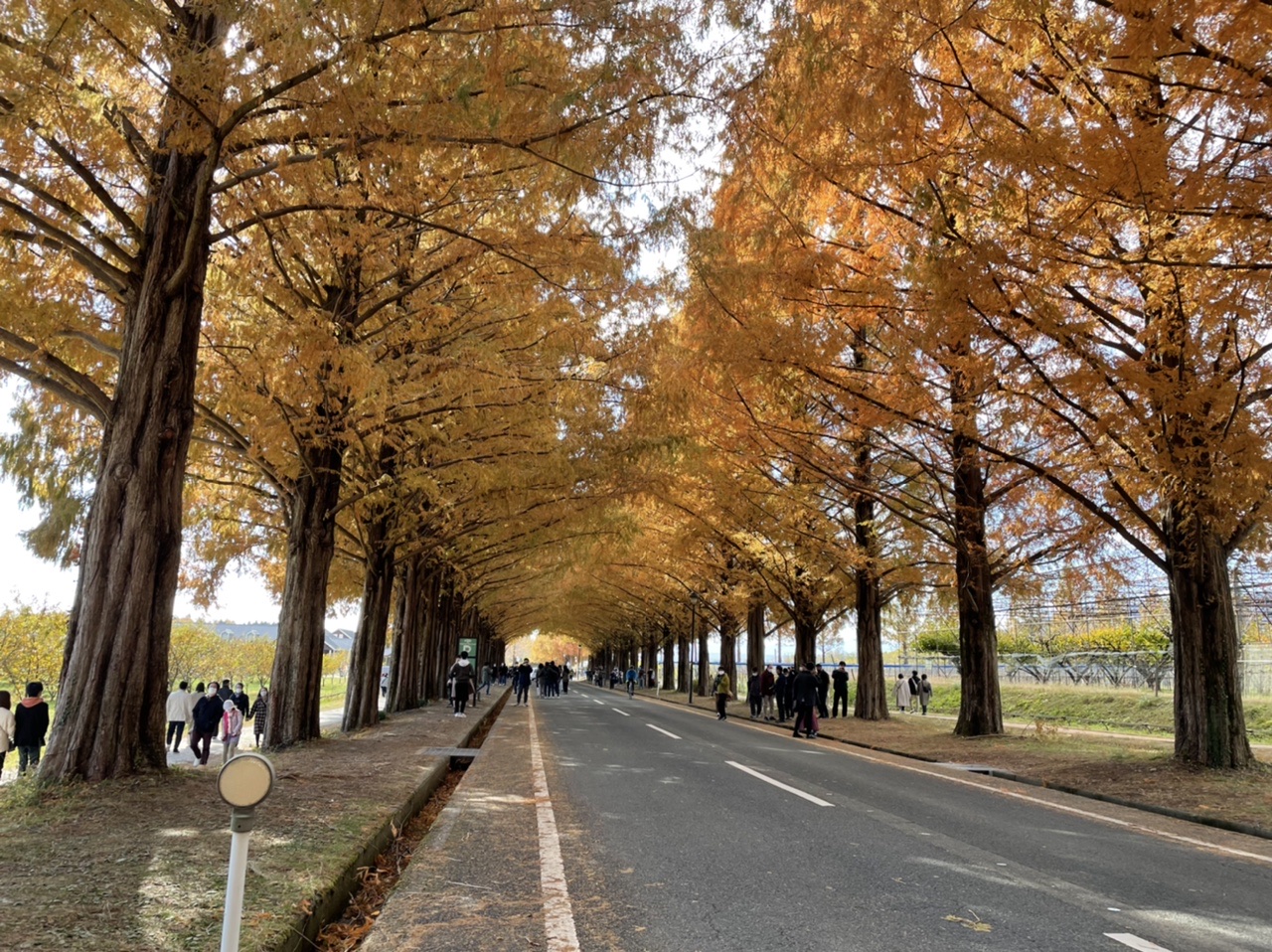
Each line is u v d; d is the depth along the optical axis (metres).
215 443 12.70
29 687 12.10
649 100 7.09
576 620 81.50
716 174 10.52
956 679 42.75
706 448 16.88
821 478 18.38
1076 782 11.05
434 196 9.41
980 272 9.05
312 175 8.06
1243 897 5.50
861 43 8.14
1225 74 7.30
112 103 7.00
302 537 13.63
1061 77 8.98
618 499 15.66
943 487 16.45
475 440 13.15
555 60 6.92
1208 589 11.82
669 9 6.72
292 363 9.69
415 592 27.03
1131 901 5.30
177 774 7.75
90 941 3.72
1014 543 18.88
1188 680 11.88
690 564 32.19
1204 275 8.55
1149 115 8.65
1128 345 11.38
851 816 8.18
